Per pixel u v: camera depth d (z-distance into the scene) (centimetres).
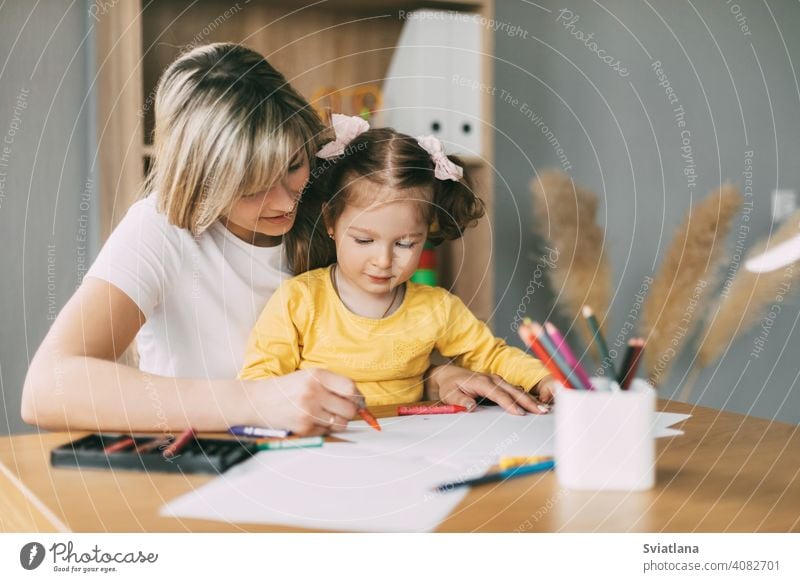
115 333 82
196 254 100
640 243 179
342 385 67
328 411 65
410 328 105
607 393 52
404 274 107
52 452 54
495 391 81
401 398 101
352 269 106
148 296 89
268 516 45
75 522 44
